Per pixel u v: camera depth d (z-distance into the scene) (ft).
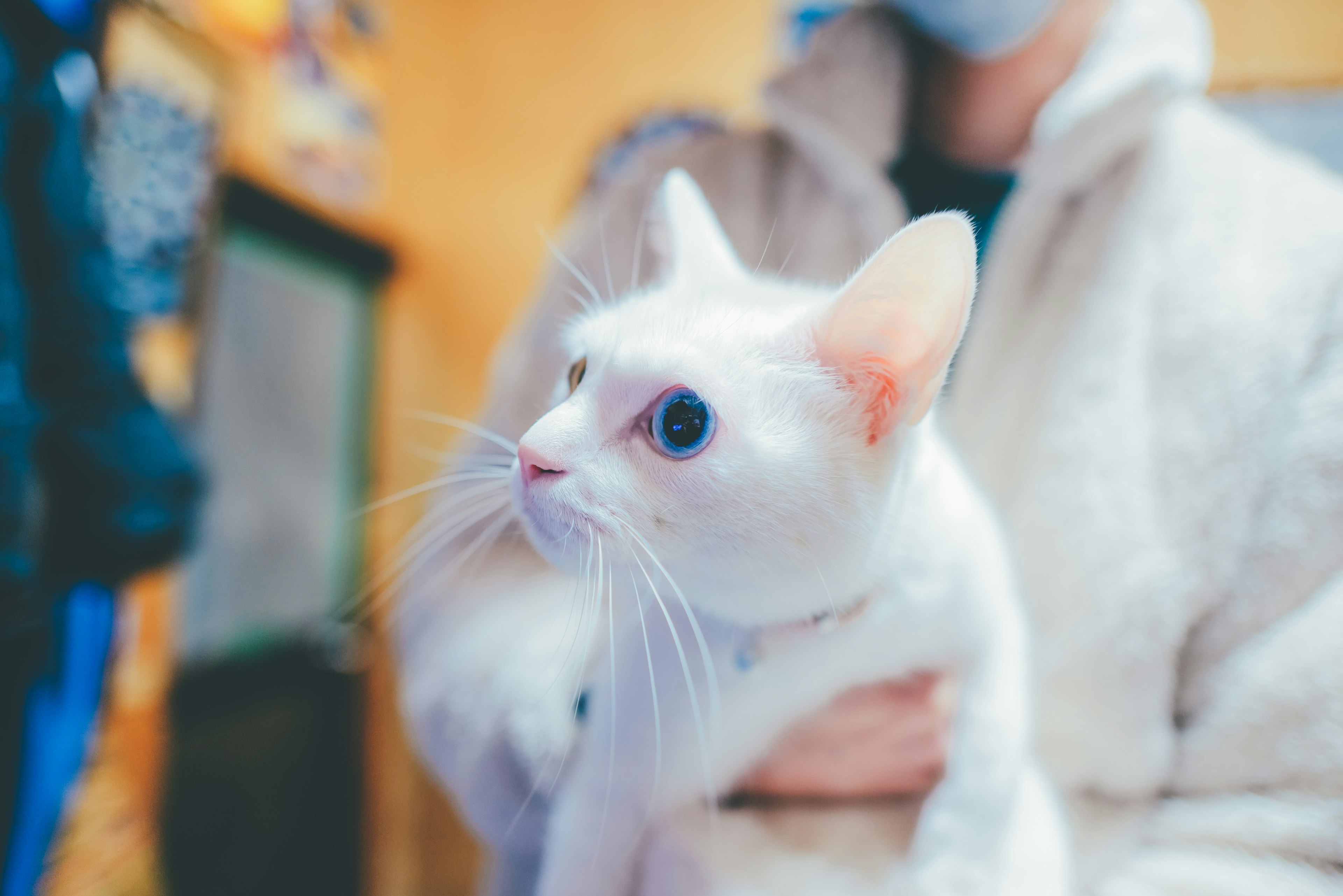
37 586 1.37
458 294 4.36
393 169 4.05
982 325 1.38
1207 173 1.31
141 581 2.27
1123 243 1.31
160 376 2.26
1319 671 1.08
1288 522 1.14
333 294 3.76
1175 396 1.24
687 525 1.00
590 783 1.12
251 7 2.98
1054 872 1.03
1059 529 1.26
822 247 1.49
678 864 1.05
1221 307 1.23
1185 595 1.19
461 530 1.34
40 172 1.42
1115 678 1.20
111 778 1.96
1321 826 1.04
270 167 3.16
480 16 4.33
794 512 0.99
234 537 3.13
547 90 4.23
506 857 1.39
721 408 0.99
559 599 1.44
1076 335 1.31
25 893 1.52
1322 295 1.18
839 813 1.13
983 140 1.55
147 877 2.16
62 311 1.45
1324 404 1.14
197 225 2.46
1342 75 2.23
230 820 3.07
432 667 1.48
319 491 3.70
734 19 3.93
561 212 4.22
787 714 1.14
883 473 1.01
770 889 1.01
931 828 1.05
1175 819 1.14
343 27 3.62
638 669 1.12
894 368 1.00
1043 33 1.43
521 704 1.31
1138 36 1.33
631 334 1.05
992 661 1.10
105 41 1.63
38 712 1.52
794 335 1.02
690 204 1.24
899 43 1.48
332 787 3.70
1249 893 1.03
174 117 2.35
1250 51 2.30
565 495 1.01
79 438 1.45
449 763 1.40
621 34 4.13
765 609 1.05
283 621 3.46
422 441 4.26
